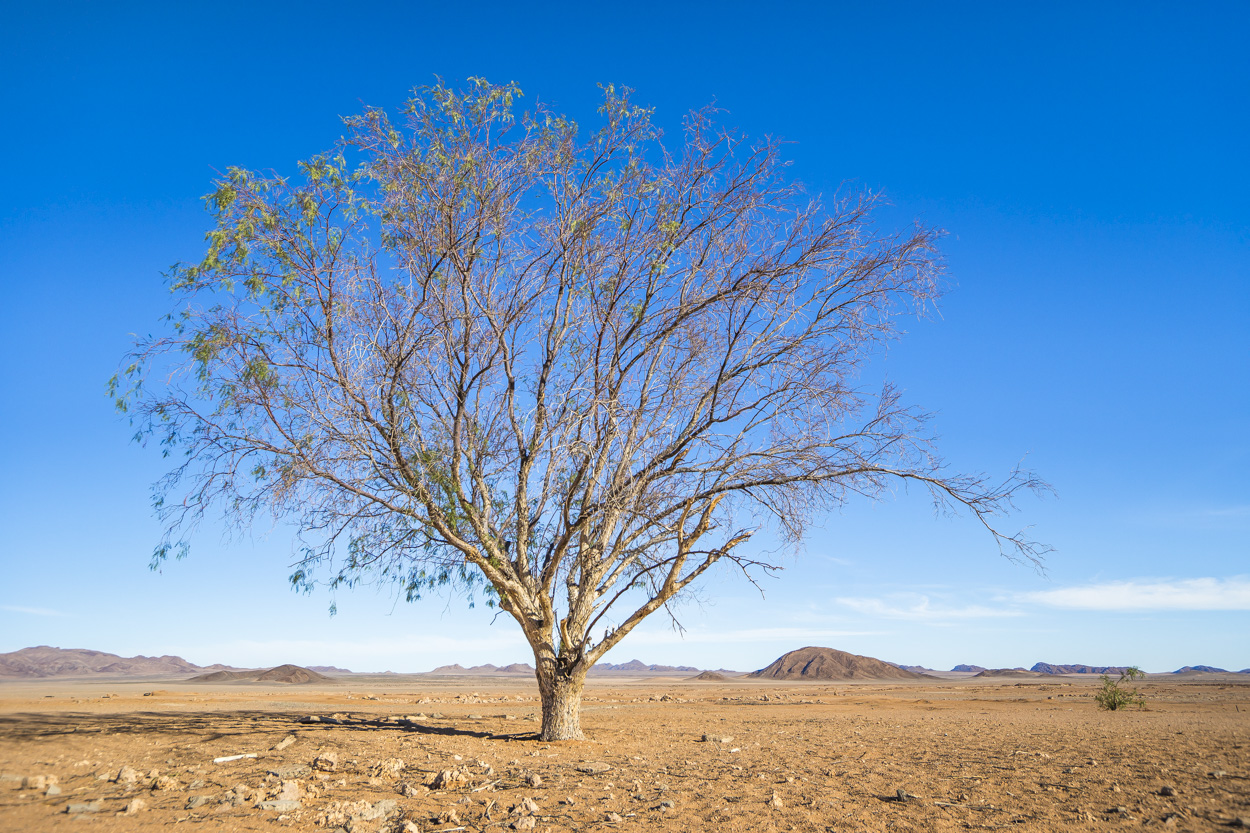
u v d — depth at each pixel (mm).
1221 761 12938
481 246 15062
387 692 55094
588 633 16125
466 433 15891
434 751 13594
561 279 15984
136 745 13094
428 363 14945
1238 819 7961
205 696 32531
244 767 11367
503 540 16625
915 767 12703
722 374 16031
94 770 10672
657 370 16797
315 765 11469
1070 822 8180
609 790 10352
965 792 10141
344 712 23891
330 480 14164
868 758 14000
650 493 16500
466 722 21094
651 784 10945
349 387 14008
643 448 16562
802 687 85125
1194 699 41438
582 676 16266
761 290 15328
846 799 9711
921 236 15148
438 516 14930
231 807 8648
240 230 13023
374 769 11430
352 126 14000
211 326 13250
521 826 8164
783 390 15641
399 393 14742
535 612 16359
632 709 32125
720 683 109438
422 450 14961
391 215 14781
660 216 15969
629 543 16750
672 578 16109
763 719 26000
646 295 16234
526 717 24141
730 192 15695
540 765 12555
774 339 15961
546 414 15859
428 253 14656
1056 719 26031
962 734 19500
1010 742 16969
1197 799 9312
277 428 14125
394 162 14180
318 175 13664
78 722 16109
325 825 8055
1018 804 9250
